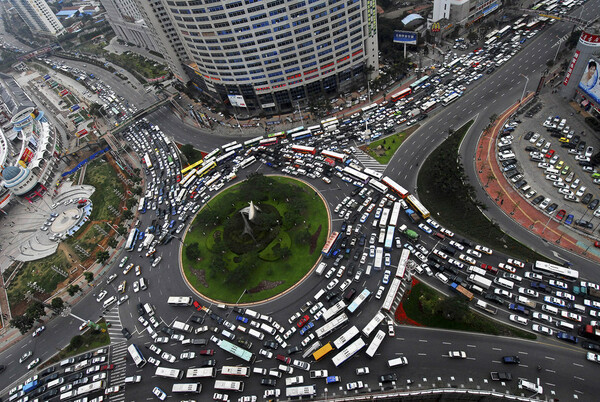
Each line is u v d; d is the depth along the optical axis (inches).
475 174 6082.7
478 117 7086.6
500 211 5457.7
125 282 5851.4
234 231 6151.6
